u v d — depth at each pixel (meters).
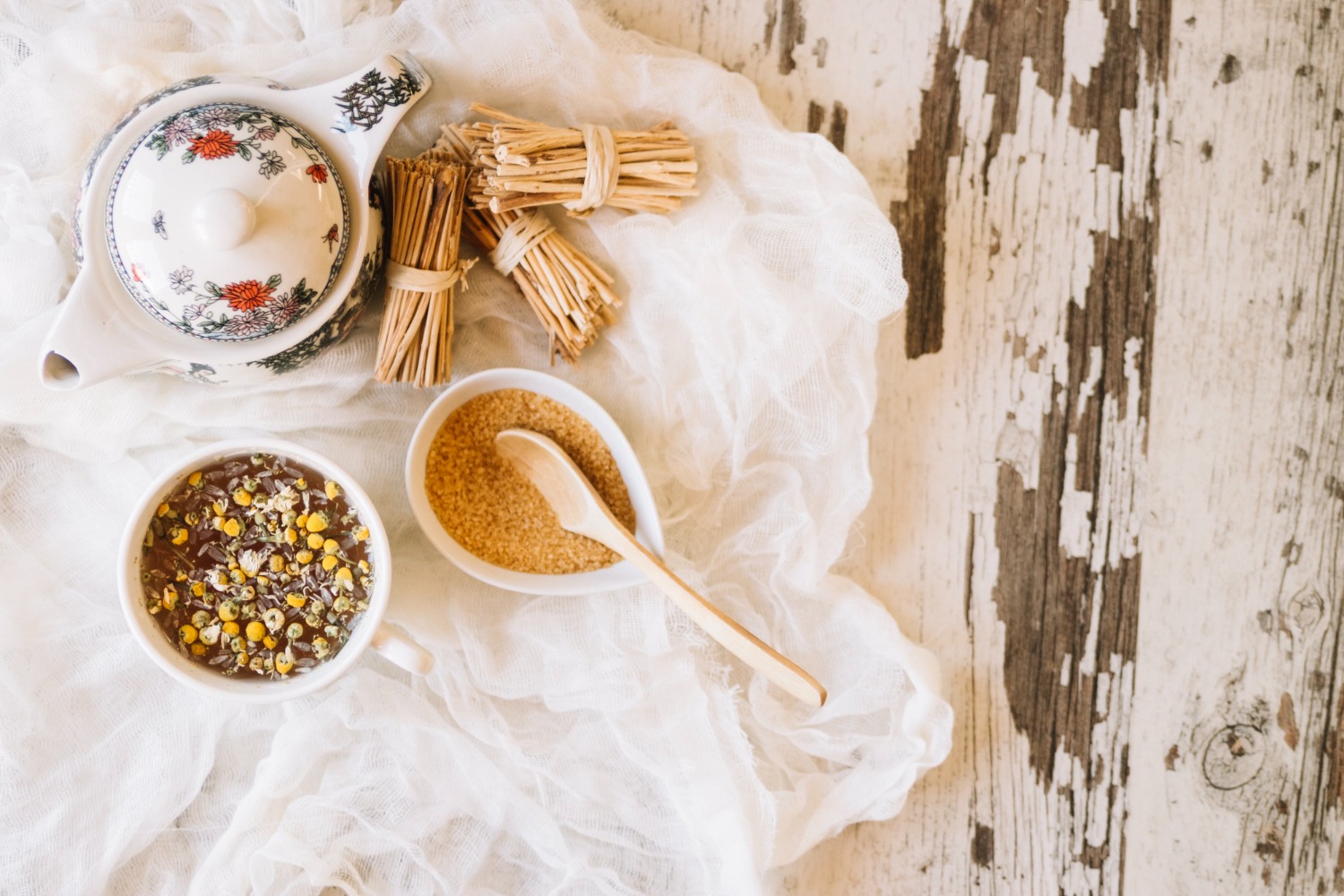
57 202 0.66
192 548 0.65
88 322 0.60
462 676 0.70
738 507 0.72
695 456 0.70
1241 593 0.73
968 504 0.73
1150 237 0.72
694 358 0.70
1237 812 0.74
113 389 0.66
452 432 0.69
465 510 0.69
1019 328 0.72
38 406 0.66
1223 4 0.72
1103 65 0.72
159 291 0.60
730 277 0.68
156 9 0.68
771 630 0.72
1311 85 0.72
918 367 0.72
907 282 0.72
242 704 0.69
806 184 0.69
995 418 0.72
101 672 0.68
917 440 0.72
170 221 0.60
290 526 0.66
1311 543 0.73
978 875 0.73
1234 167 0.72
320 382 0.68
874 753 0.71
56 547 0.68
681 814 0.69
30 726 0.68
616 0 0.70
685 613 0.70
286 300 0.61
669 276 0.69
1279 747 0.74
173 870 0.70
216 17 0.68
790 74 0.71
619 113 0.69
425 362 0.67
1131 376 0.73
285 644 0.66
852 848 0.73
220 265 0.60
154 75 0.66
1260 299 0.73
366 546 0.66
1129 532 0.73
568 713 0.71
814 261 0.69
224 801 0.71
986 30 0.71
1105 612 0.73
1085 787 0.73
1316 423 0.73
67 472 0.68
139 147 0.60
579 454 0.69
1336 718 0.74
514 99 0.68
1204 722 0.74
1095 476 0.73
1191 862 0.74
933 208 0.72
